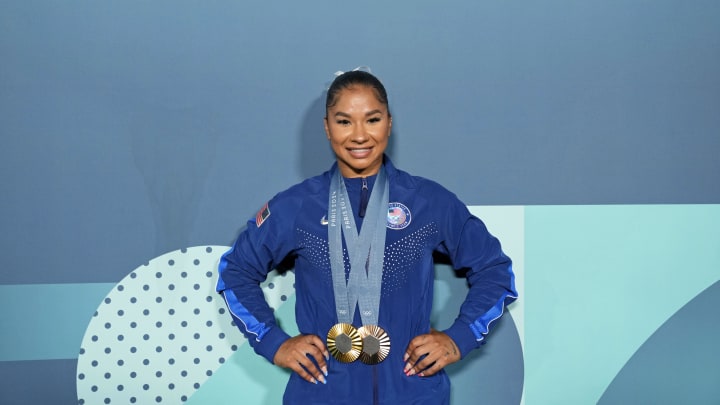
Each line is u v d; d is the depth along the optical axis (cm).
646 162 232
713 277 235
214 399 229
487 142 229
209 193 224
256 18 222
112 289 224
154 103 222
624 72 230
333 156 226
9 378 222
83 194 222
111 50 220
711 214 234
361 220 192
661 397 235
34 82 219
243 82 223
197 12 221
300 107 224
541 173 230
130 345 226
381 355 181
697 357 235
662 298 234
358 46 224
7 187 220
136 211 223
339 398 181
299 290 194
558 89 229
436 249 204
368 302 185
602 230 232
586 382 234
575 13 228
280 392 230
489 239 202
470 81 227
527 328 232
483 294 193
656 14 230
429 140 227
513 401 233
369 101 184
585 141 230
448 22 226
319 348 182
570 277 232
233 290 195
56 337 223
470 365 233
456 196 209
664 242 234
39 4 218
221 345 228
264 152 224
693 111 232
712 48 232
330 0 223
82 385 225
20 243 221
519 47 228
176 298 226
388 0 225
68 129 220
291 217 193
